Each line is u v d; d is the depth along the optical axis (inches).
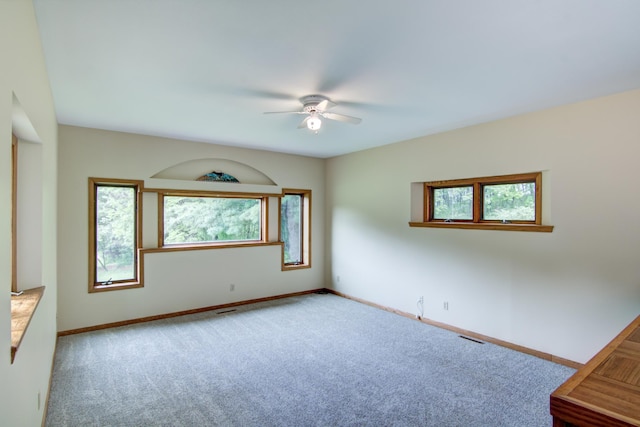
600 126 125.0
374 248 215.8
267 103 131.5
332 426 96.0
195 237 209.2
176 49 89.0
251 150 221.5
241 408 104.1
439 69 101.0
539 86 114.1
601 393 34.9
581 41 84.6
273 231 234.8
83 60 95.4
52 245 130.0
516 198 154.3
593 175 126.8
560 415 33.8
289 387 116.4
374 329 173.3
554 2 68.7
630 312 119.3
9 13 51.7
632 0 67.7
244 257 220.7
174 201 201.9
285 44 86.5
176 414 101.0
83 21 76.0
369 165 219.5
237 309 208.2
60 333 163.0
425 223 185.5
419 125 163.3
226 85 113.4
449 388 116.0
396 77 106.9
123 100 128.4
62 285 163.9
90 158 170.9
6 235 51.6
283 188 235.5
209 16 74.0
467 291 167.0
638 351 47.8
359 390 114.7
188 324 179.9
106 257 179.2
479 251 162.2
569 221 133.1
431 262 183.2
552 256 137.9
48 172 112.8
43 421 93.7
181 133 180.7
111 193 180.2
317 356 141.0
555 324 136.9
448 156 174.2
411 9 71.3
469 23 76.7
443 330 172.6
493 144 155.9
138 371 127.0
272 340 158.1
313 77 106.8
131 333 166.2
